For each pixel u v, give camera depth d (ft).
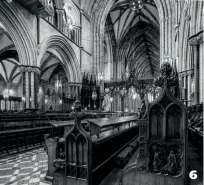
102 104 88.53
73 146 12.66
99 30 96.53
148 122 11.47
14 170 21.20
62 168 13.02
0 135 26.96
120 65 137.08
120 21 126.11
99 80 88.74
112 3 96.89
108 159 16.80
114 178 14.98
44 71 103.45
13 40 49.47
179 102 10.87
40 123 37.68
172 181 10.75
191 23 44.14
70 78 79.92
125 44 139.95
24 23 48.60
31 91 51.60
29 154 28.55
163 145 11.17
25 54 50.96
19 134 30.09
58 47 69.10
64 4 72.95
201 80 40.96
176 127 11.02
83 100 82.69
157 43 153.69
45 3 51.60
